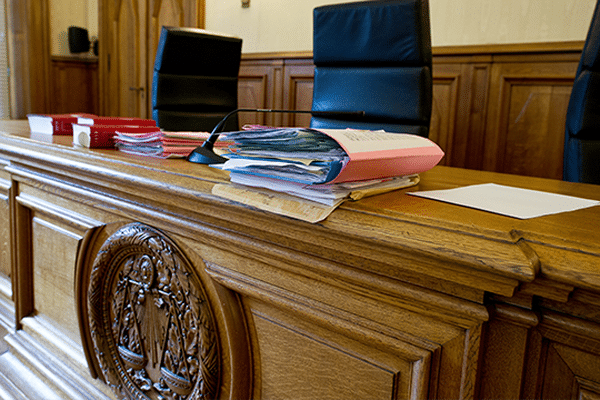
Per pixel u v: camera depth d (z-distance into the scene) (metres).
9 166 1.39
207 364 0.85
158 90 2.46
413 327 0.60
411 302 0.60
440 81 3.44
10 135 1.46
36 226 1.33
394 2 1.94
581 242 0.52
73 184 1.16
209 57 2.56
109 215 1.07
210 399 0.86
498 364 0.56
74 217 1.17
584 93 1.60
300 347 0.73
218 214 0.78
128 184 0.95
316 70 2.23
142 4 5.36
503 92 3.22
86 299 1.14
